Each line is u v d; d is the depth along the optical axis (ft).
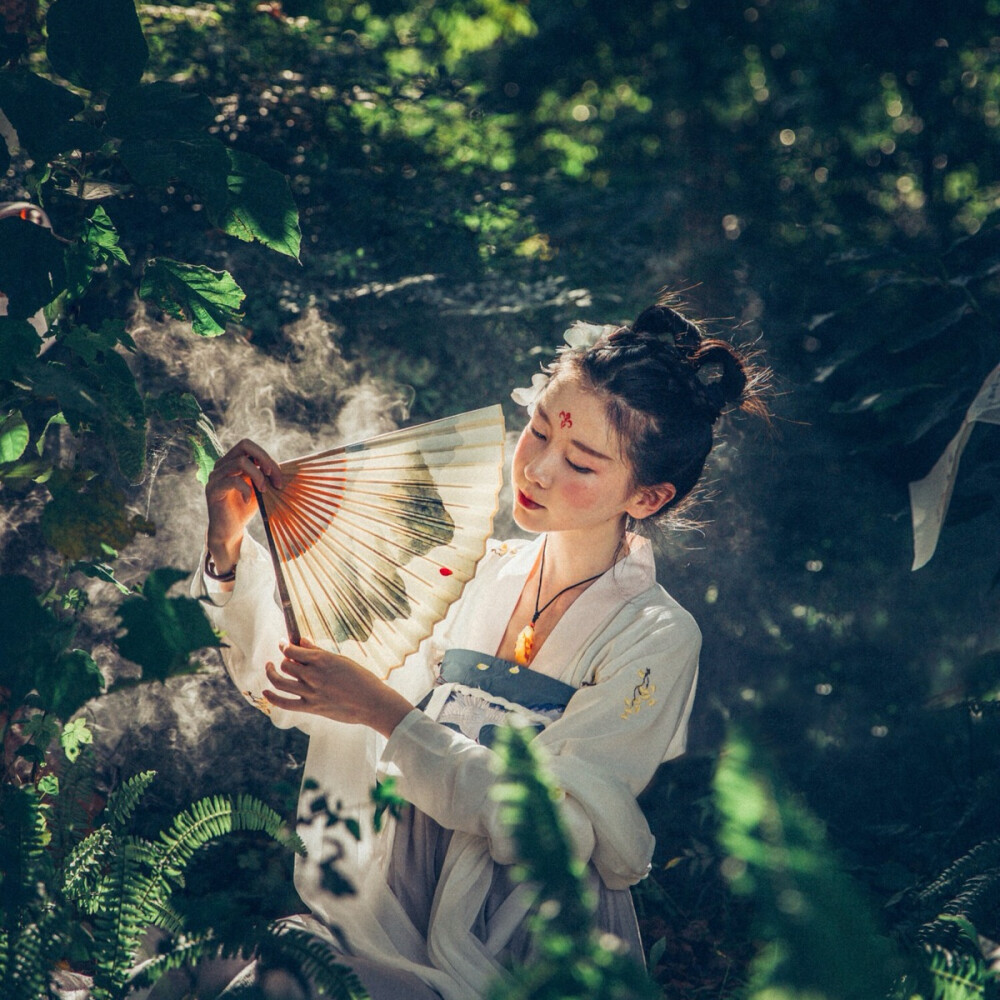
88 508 5.05
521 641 5.83
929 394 11.05
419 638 5.55
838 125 25.84
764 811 1.74
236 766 8.48
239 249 12.20
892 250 12.06
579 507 5.59
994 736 10.17
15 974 4.52
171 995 5.16
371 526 5.39
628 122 26.66
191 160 5.08
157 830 7.94
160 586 4.47
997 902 5.60
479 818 5.00
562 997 2.04
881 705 11.44
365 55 18.20
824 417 12.40
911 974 3.07
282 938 4.69
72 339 5.32
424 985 5.09
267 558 5.71
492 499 5.45
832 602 11.82
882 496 12.09
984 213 23.16
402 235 15.25
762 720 11.38
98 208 5.46
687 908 9.81
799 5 26.76
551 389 5.69
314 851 5.51
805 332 13.84
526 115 27.02
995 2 24.53
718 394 5.90
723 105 27.12
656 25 28.17
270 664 5.31
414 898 5.52
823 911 1.74
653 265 16.48
